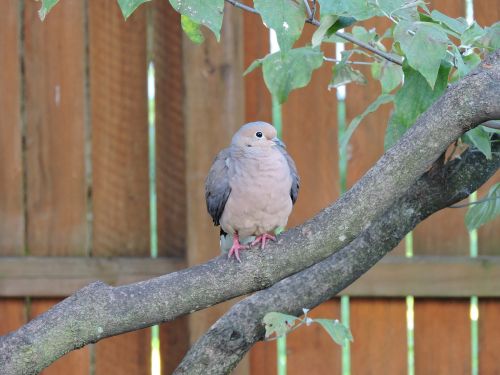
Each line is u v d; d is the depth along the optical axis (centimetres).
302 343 608
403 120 352
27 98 605
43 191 608
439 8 594
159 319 352
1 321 605
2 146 604
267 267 351
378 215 340
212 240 583
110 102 607
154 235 612
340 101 602
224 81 578
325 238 344
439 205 403
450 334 602
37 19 604
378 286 588
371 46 390
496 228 597
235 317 417
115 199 611
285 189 451
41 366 340
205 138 580
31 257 599
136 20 604
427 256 595
